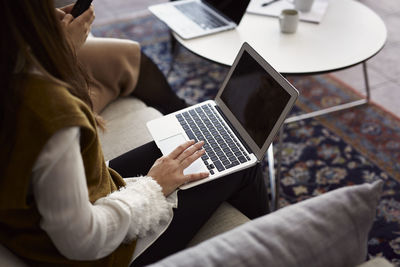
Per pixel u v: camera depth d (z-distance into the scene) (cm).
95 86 146
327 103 219
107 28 284
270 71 111
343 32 162
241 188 114
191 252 64
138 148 122
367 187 73
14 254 81
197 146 104
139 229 85
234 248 64
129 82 154
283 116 103
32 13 62
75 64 79
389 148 190
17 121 61
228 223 106
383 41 156
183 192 103
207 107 127
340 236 68
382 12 294
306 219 69
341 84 232
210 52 152
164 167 99
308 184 176
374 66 246
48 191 63
